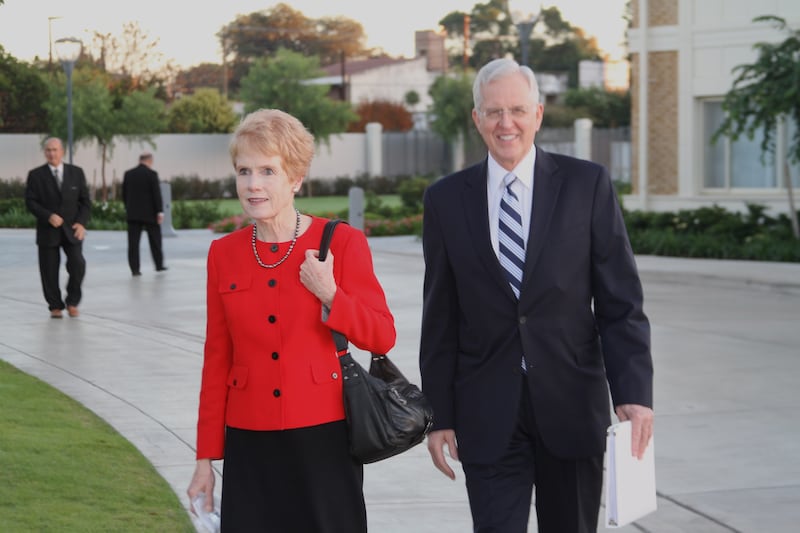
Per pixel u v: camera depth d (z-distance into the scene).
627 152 53.34
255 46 103.81
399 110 68.06
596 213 4.17
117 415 8.16
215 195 52.88
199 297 15.80
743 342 12.08
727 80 24.47
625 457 3.83
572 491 4.21
